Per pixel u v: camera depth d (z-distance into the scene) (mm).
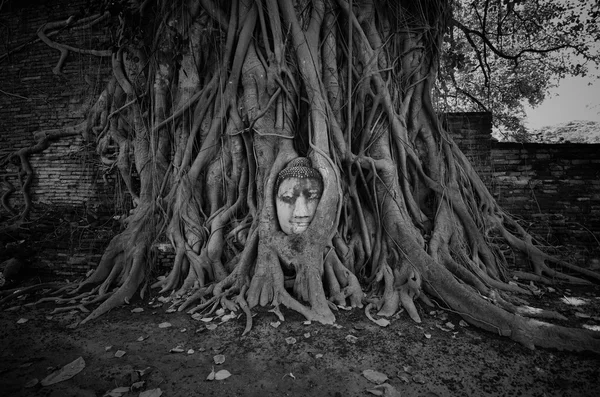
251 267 3562
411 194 4340
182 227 4082
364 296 3363
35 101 6391
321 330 2748
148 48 4660
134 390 2014
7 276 4078
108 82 5605
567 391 2061
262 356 2400
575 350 2488
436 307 3227
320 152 3619
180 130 4508
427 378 2158
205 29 4547
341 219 3969
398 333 2729
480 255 4250
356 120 4340
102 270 3936
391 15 4668
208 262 3777
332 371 2217
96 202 5703
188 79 4488
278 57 4043
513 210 5285
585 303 3527
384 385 2037
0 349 2557
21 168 6277
